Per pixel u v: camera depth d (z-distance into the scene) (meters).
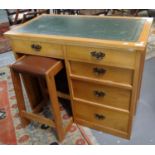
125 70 1.18
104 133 1.57
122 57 1.12
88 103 1.49
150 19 1.44
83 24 1.49
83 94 1.47
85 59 1.25
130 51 1.08
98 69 1.26
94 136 1.55
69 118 1.73
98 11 3.76
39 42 1.35
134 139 1.49
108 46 1.11
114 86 1.28
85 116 1.59
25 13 3.86
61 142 1.52
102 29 1.34
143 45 1.03
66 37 1.25
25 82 1.65
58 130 1.47
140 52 1.06
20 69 1.33
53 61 1.35
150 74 2.23
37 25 1.57
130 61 1.12
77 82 1.42
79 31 1.34
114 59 1.15
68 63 1.34
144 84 2.08
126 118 1.40
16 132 1.63
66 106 1.88
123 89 1.27
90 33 1.29
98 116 1.52
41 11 3.72
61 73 1.62
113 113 1.43
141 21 1.41
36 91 1.80
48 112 1.84
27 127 1.67
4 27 3.11
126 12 3.97
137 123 1.62
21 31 1.45
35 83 1.76
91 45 1.16
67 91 1.71
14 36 1.41
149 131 1.55
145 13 4.21
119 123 1.46
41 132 1.62
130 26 1.34
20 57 1.51
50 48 1.33
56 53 1.33
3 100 2.02
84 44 1.17
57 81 1.70
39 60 1.38
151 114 1.70
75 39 1.20
